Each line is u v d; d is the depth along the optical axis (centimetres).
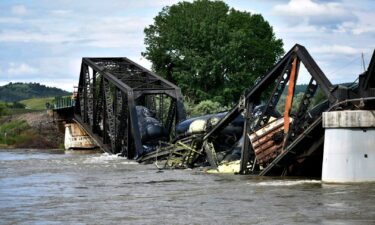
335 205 3177
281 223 2792
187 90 11575
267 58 11819
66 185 4622
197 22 11819
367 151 3966
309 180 4359
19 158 8212
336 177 4031
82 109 9119
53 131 12581
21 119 14312
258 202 3397
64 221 3022
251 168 5147
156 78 8050
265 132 4947
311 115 4631
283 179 4534
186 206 3362
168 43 11831
